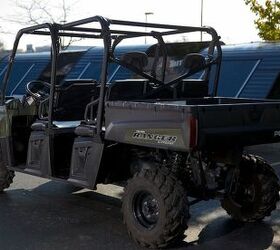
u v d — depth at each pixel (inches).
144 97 204.4
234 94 397.1
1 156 238.5
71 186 259.1
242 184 195.3
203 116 154.9
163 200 162.9
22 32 220.4
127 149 189.9
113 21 187.8
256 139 174.7
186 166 178.7
